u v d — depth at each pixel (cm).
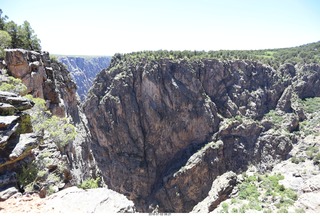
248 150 9831
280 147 9612
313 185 3148
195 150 9956
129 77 11100
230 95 11469
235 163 9681
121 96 10981
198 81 10850
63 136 2177
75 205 1119
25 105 1560
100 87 11588
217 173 9288
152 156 10538
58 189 1475
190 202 8862
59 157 1795
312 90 13588
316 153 8562
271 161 9456
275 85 12306
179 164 9612
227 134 10119
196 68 11181
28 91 2827
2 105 1427
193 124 10481
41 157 1622
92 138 10962
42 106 2264
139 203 9656
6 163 1319
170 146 10606
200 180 9119
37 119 2044
